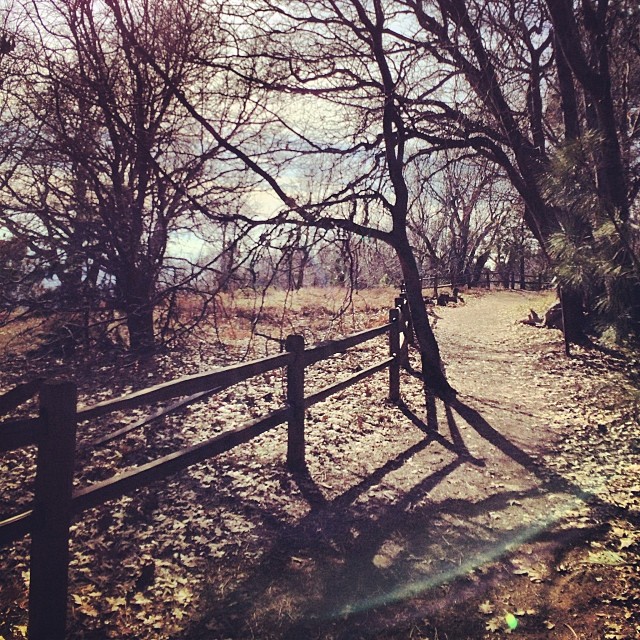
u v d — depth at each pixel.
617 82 13.32
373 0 8.58
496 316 20.19
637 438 6.96
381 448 6.57
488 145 10.12
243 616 3.55
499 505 5.14
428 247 10.77
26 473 5.73
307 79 8.88
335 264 7.70
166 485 5.36
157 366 9.59
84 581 3.84
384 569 4.08
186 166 10.33
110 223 9.23
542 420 7.81
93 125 10.28
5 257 8.62
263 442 6.55
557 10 9.56
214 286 7.41
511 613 3.58
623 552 4.27
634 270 4.73
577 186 4.87
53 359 9.63
